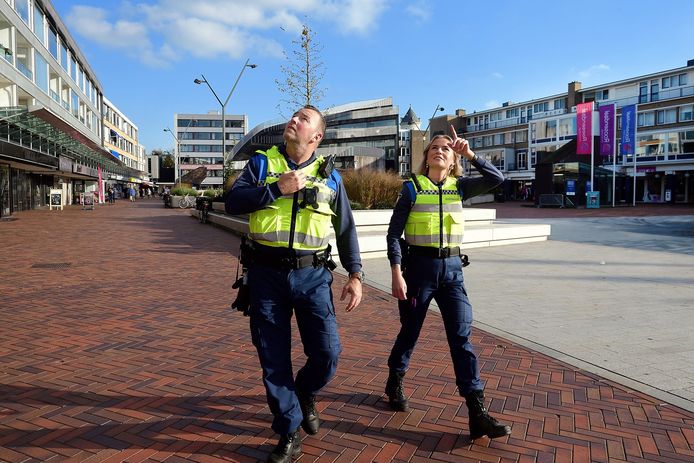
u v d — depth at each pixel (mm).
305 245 2688
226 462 2705
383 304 6625
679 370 4078
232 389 3688
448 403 3467
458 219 3174
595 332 5195
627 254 11281
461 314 3102
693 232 16906
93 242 13750
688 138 44125
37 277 8312
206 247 12789
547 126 54000
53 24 36062
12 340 4840
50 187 39531
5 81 25812
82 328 5289
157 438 2953
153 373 4004
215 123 121875
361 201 15766
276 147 2824
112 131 78688
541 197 37375
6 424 3105
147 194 94688
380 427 3115
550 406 3418
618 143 47094
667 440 2955
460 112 72000
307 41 19641
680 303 6520
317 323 2732
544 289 7480
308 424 2936
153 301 6605
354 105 74188
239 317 5805
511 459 2760
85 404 3406
